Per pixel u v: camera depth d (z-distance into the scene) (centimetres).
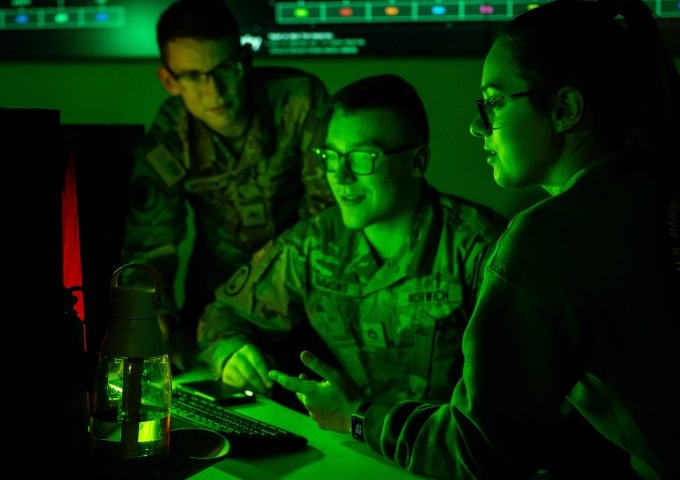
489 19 260
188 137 213
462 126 269
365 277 169
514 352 97
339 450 132
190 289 234
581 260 97
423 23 264
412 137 161
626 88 102
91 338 126
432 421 111
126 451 108
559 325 97
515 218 103
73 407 109
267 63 274
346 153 158
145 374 110
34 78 283
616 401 100
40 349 106
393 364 167
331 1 268
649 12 104
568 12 102
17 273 105
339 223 175
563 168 105
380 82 164
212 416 143
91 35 276
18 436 105
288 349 188
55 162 107
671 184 101
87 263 125
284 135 216
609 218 98
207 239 227
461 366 164
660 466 98
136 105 280
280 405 158
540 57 100
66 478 105
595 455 125
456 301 162
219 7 199
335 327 173
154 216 209
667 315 96
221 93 198
